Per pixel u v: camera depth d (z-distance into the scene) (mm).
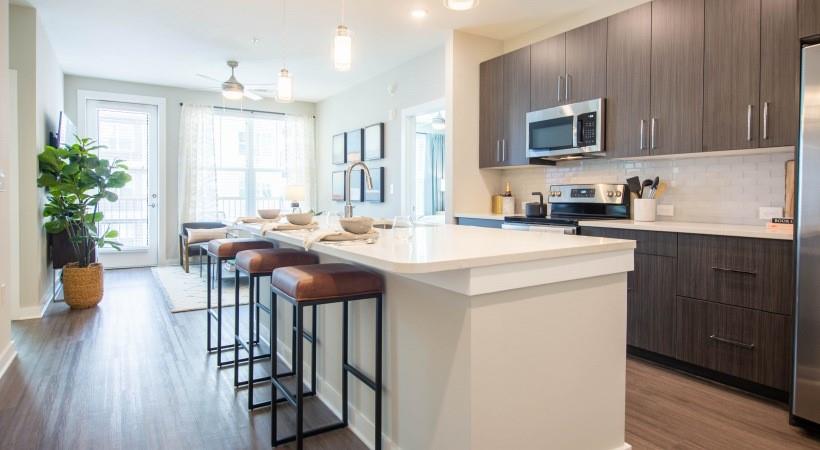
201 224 6941
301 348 1851
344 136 7148
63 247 4770
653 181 3520
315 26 4496
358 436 2188
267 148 7883
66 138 5391
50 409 2414
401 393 1908
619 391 1956
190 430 2217
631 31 3414
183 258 6805
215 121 7457
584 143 3689
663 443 2100
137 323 4043
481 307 1560
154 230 7141
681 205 3469
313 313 2490
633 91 3396
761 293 2535
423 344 1770
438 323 1689
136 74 6375
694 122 3043
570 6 3988
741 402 2518
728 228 2754
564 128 3834
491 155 4578
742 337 2621
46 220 4719
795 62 2580
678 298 2922
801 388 2205
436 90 5199
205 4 4008
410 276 1748
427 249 1694
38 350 3326
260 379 2818
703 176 3338
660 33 3234
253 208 7781
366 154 6574
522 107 4250
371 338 2109
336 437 2180
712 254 2746
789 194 2850
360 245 1829
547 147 3980
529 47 4184
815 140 2098
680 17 3117
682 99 3107
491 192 4824
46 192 4684
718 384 2754
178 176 7211
